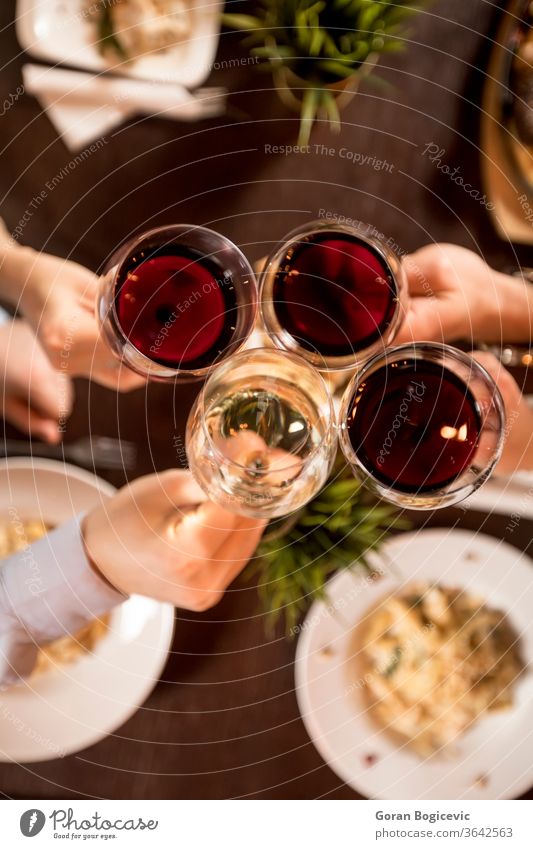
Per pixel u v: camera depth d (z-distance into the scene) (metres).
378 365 0.59
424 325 0.65
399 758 0.65
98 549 0.63
